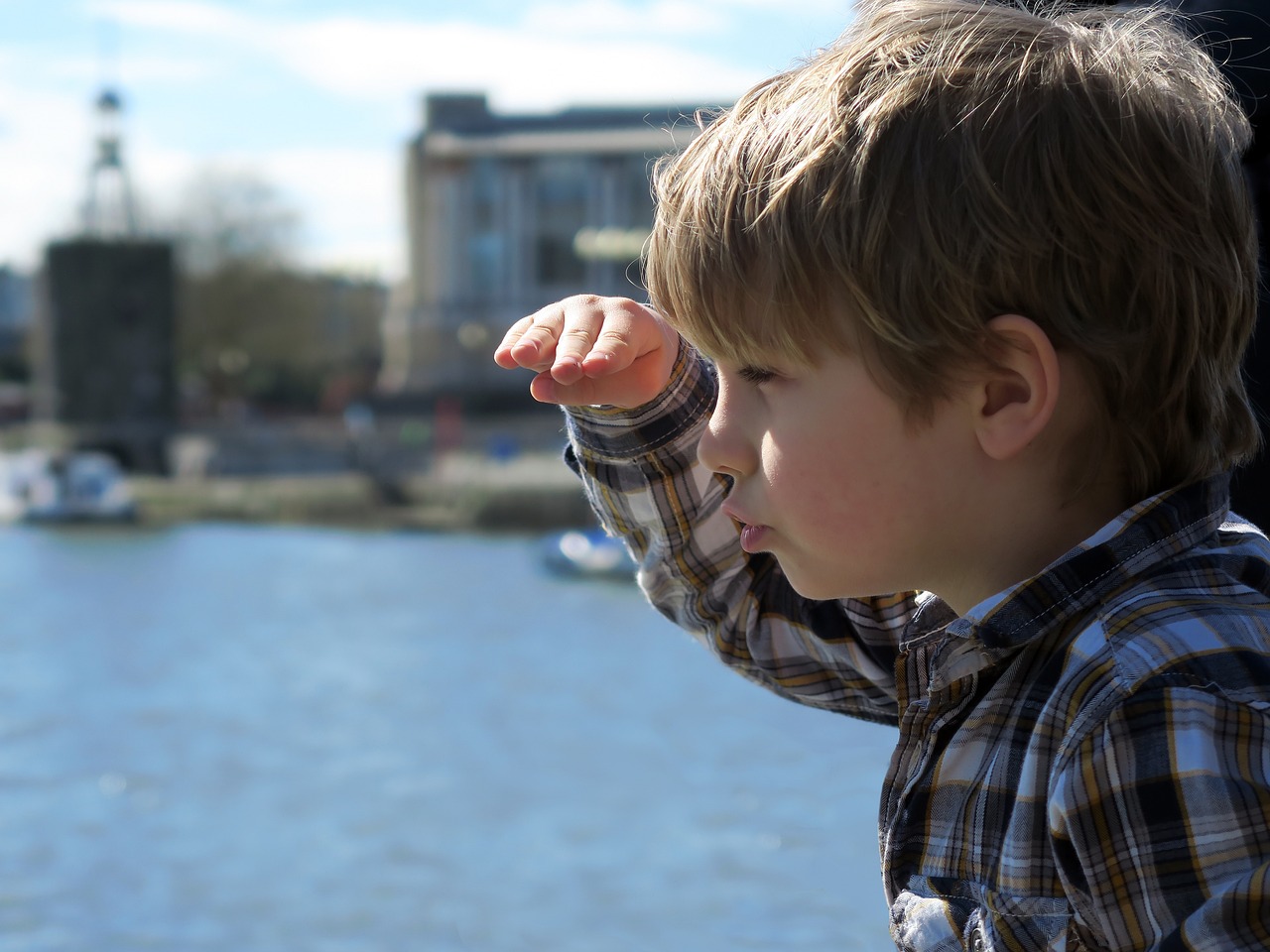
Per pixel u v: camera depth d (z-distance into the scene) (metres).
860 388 0.74
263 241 50.22
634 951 5.14
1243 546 0.76
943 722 0.78
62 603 21.00
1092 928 0.67
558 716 11.96
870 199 0.71
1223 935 0.60
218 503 33.97
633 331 0.95
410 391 38.78
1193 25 1.02
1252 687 0.65
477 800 9.13
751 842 5.31
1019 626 0.73
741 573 1.05
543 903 6.67
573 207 38.53
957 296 0.70
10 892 7.57
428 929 6.69
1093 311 0.70
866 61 0.74
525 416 38.44
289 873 7.88
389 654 16.22
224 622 19.12
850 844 4.37
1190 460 0.75
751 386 0.80
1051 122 0.70
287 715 12.76
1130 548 0.72
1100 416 0.73
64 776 10.47
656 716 11.38
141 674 15.23
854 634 1.00
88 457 34.47
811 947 3.30
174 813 9.27
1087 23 0.81
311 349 51.28
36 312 40.34
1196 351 0.73
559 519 31.80
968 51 0.72
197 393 50.47
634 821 7.75
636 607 19.59
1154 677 0.66
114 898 7.48
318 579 23.70
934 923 0.74
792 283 0.73
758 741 8.80
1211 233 0.73
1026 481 0.74
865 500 0.75
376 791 9.68
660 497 1.02
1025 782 0.71
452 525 32.16
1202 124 0.73
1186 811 0.63
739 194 0.75
